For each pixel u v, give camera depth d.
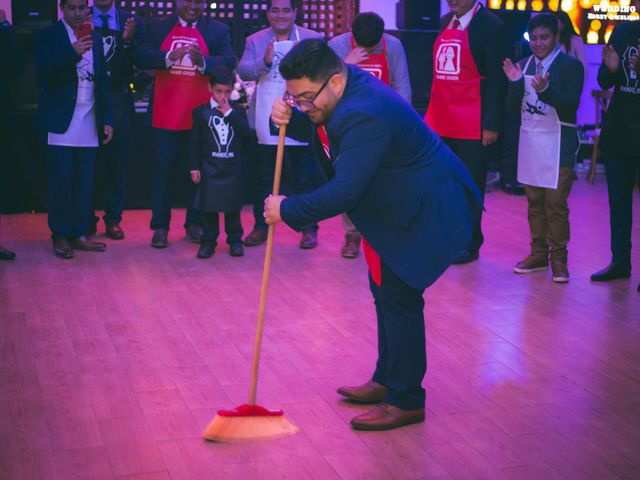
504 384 3.40
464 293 4.59
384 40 5.14
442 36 5.12
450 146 5.25
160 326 4.02
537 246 5.00
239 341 3.84
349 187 2.65
